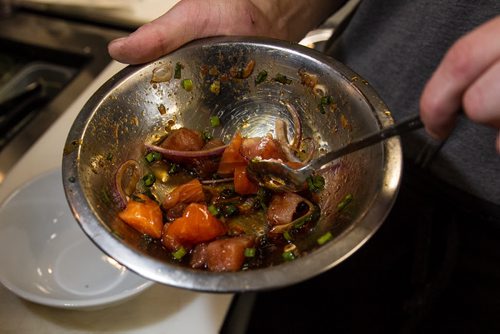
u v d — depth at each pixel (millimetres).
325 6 500
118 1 713
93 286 403
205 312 394
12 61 675
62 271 415
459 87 249
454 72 247
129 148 394
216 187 402
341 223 336
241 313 423
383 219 299
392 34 465
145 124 405
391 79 475
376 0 471
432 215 510
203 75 411
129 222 350
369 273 549
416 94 461
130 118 394
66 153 343
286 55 392
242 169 389
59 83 648
